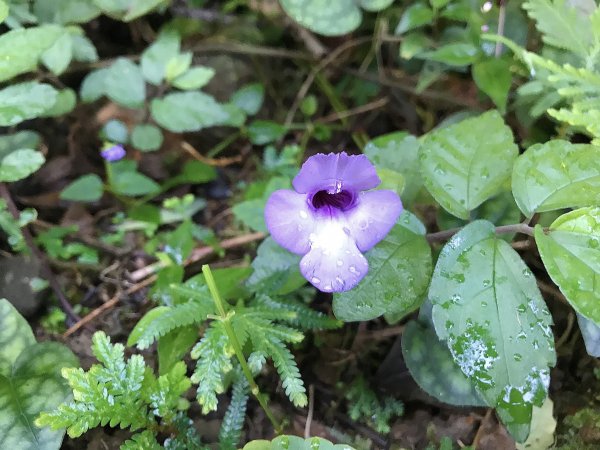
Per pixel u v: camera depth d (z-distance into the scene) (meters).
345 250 0.11
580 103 0.13
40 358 0.13
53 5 0.19
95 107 0.20
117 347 0.12
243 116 0.20
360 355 0.15
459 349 0.11
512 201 0.13
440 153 0.12
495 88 0.15
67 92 0.18
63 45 0.18
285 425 0.14
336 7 0.18
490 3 0.16
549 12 0.14
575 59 0.15
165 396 0.12
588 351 0.12
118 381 0.12
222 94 0.21
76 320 0.16
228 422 0.13
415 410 0.14
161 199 0.19
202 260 0.17
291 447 0.12
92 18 0.20
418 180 0.14
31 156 0.14
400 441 0.14
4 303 0.14
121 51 0.22
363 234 0.11
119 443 0.13
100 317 0.16
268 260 0.14
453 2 0.17
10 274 0.16
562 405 0.14
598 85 0.13
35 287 0.16
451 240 0.11
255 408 0.14
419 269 0.12
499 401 0.11
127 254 0.18
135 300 0.17
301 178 0.11
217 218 0.19
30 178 0.19
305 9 0.18
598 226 0.11
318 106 0.22
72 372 0.11
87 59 0.19
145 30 0.22
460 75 0.18
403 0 0.19
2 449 0.12
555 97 0.14
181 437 0.12
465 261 0.11
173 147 0.20
